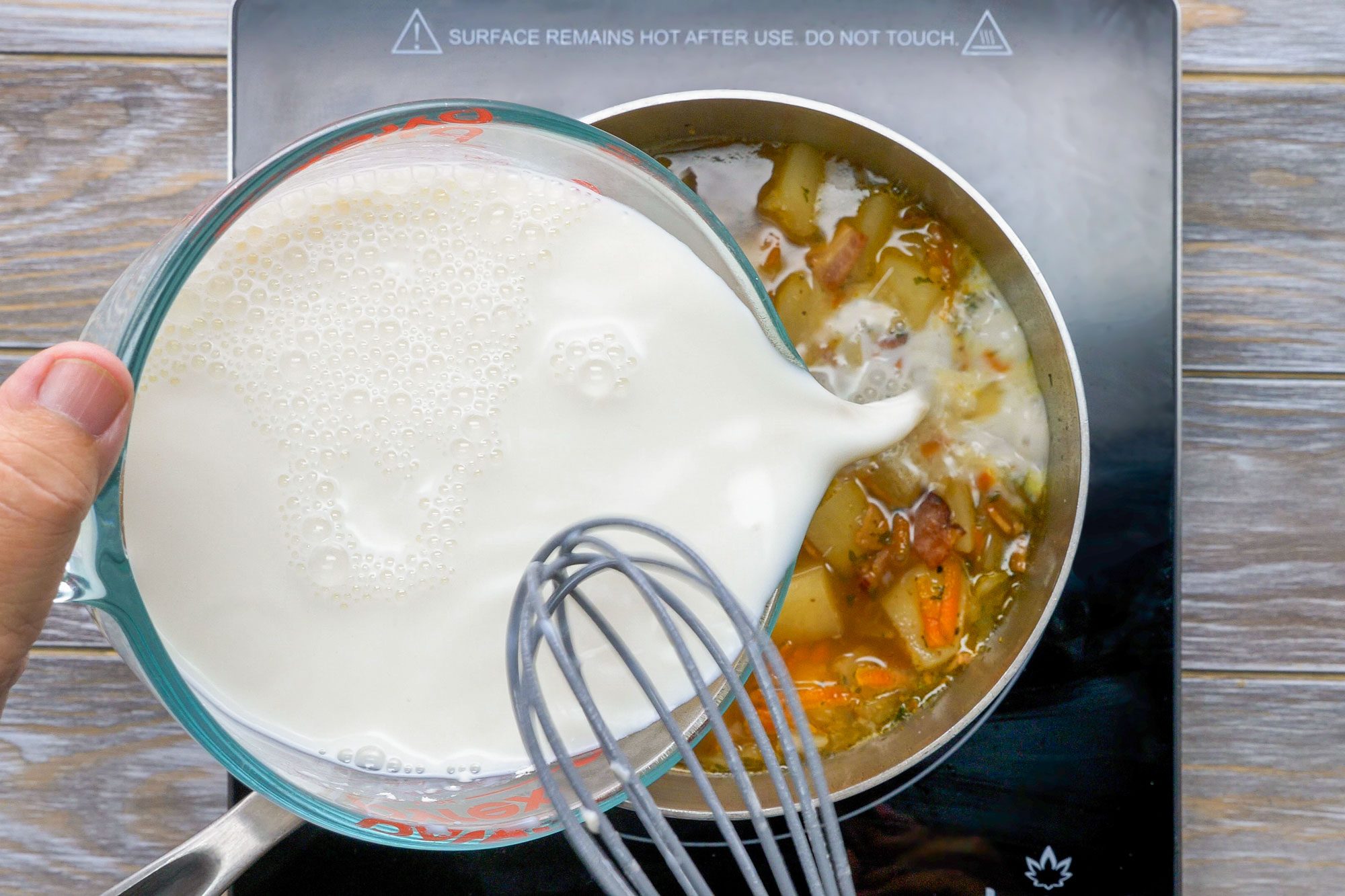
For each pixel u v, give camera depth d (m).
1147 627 0.47
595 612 0.37
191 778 0.48
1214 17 0.49
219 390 0.40
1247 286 0.49
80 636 0.48
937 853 0.47
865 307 0.46
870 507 0.45
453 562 0.40
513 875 0.47
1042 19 0.48
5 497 0.36
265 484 0.40
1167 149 0.47
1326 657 0.49
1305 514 0.49
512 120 0.40
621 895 0.34
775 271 0.46
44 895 0.48
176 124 0.48
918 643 0.45
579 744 0.41
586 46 0.47
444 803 0.40
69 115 0.48
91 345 0.36
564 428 0.41
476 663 0.40
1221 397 0.49
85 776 0.48
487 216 0.41
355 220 0.41
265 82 0.47
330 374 0.40
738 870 0.47
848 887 0.35
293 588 0.40
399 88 0.47
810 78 0.47
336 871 0.46
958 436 0.45
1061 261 0.47
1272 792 0.49
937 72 0.47
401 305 0.41
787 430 0.42
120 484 0.38
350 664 0.40
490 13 0.47
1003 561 0.46
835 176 0.46
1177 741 0.47
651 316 0.42
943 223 0.46
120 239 0.48
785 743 0.35
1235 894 0.49
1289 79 0.49
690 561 0.36
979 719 0.47
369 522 0.40
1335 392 0.49
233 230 0.40
